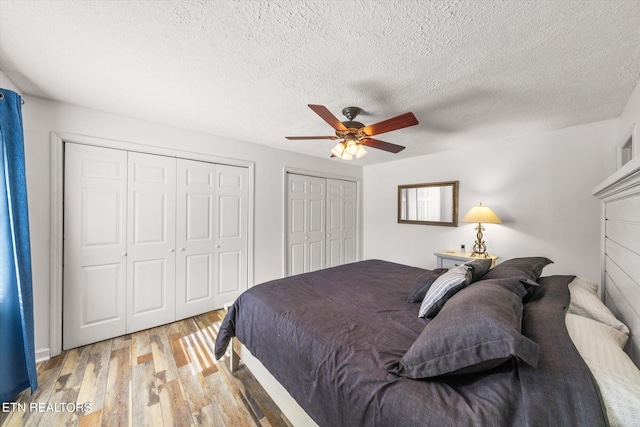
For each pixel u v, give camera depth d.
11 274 1.64
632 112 1.94
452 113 2.34
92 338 2.35
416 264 4.13
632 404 0.67
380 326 1.34
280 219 3.75
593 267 2.58
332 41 1.39
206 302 3.08
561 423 0.65
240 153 3.30
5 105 1.58
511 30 1.27
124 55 1.53
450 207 3.67
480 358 0.81
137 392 1.72
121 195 2.50
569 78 1.73
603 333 0.97
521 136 3.00
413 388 0.87
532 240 2.94
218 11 1.18
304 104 2.19
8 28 1.29
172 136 2.77
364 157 4.17
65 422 1.47
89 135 2.30
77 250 2.28
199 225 3.01
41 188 2.10
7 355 1.62
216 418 1.51
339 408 1.00
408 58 1.53
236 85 1.88
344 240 4.70
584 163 2.61
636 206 1.10
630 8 1.11
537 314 1.09
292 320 1.44
